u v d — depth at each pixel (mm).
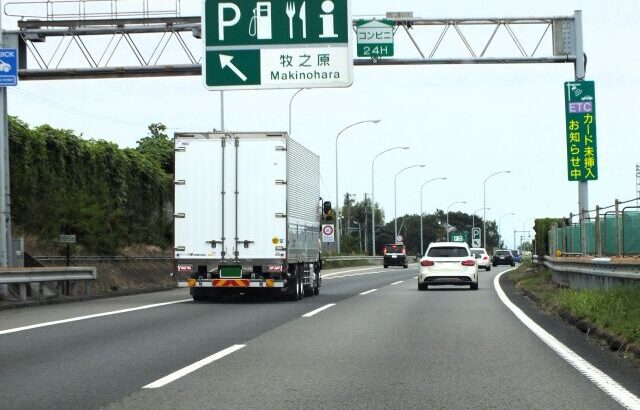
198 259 21453
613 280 18656
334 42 24000
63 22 25812
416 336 13344
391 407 7520
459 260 27891
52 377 9156
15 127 30953
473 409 7426
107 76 25938
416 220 173625
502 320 16234
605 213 21469
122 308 19641
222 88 24219
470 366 10039
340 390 8391
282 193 21312
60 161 33500
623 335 11375
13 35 25688
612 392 8242
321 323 15633
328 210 27688
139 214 41281
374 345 12133
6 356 10852
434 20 25812
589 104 26391
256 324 15422
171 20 25562
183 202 21547
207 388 8484
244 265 21344
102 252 33406
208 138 21500
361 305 20688
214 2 24297
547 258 32125
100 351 11398
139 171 41250
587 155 26516
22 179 31062
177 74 25906
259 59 24141
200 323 15609
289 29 24094
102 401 7770
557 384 8734
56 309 19266
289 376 9273
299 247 23156
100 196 36688
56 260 28828
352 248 108875
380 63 25719
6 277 20016
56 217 30406
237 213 21391
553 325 15195
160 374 9383
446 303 21359
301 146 23531
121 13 25656
